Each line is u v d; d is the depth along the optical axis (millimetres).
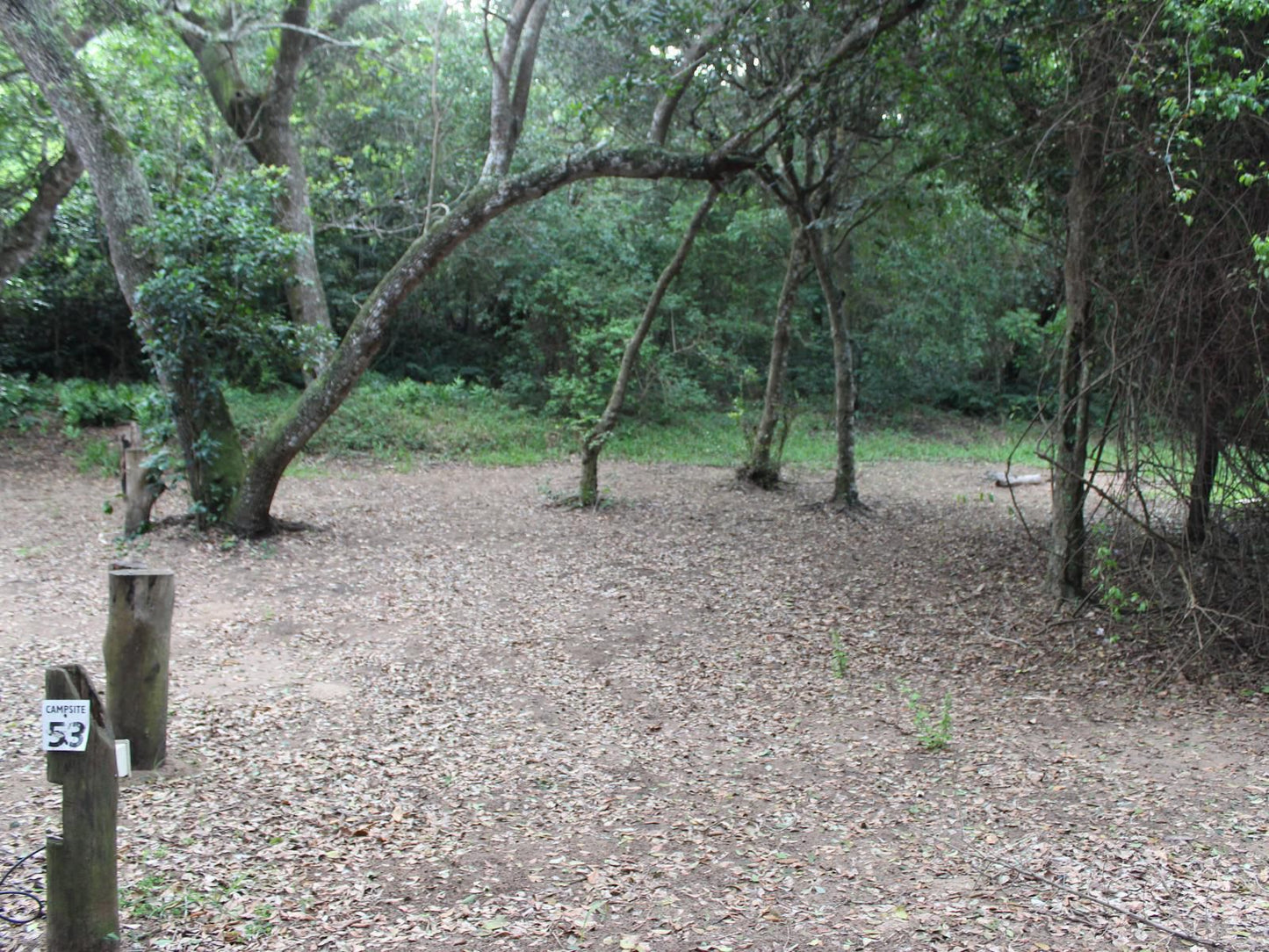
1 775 4902
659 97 13109
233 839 4375
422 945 3570
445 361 24609
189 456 10805
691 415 23516
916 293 24469
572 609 9055
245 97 16984
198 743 5523
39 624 7547
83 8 14180
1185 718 6301
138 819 4496
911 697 6812
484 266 21938
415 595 9258
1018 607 8977
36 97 14664
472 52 19875
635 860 4363
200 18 16250
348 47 17344
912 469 19250
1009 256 23484
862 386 26453
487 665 7434
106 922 3297
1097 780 5289
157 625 5039
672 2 9344
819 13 9828
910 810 4961
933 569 10547
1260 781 5164
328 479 15492
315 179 20531
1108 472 8336
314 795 4957
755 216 20906
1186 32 6445
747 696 6906
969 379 28109
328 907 3824
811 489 15938
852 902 3945
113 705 5043
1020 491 16484
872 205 12047
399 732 5977
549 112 20078
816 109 10508
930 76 9211
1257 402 6805
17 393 17109
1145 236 7547
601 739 6035
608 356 21078
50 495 12867
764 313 25172
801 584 10016
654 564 10781
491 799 5051
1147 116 7090
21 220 15852
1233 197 6832
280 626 8078
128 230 10398
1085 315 8406
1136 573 8344
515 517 13016
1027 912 3799
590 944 3604
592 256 22266
